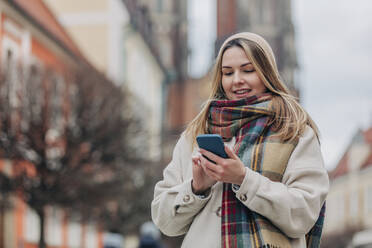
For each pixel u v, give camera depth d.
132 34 40.50
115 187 19.91
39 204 18.05
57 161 18.30
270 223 2.35
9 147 17.67
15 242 19.59
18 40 21.14
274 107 2.45
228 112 2.48
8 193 17.83
